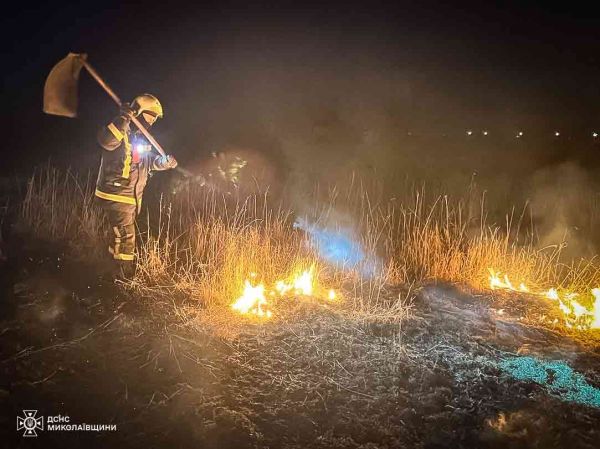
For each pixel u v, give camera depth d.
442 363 4.64
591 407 4.16
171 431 3.70
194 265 6.12
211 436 3.68
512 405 4.13
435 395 4.21
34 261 5.81
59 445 3.51
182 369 4.29
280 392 4.16
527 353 4.88
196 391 4.05
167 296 5.37
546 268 6.78
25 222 6.70
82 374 4.14
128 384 4.08
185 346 4.55
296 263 6.16
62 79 5.03
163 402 3.92
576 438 3.83
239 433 3.72
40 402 3.83
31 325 4.63
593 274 6.66
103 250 6.18
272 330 4.93
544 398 4.20
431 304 5.71
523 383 4.40
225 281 5.57
